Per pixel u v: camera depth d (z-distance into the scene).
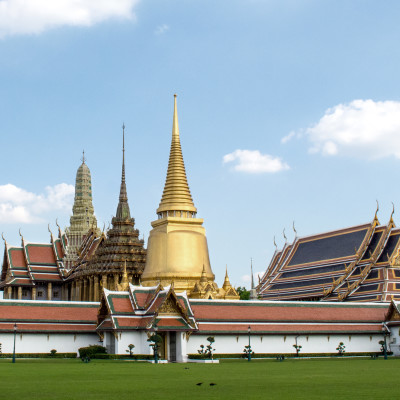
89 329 93.56
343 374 53.00
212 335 90.06
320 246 134.88
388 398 33.84
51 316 92.50
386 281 114.81
